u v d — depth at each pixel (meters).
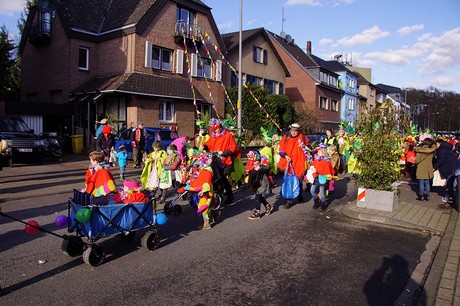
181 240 6.25
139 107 21.00
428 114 88.00
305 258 5.57
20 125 16.16
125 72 21.97
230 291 4.43
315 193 8.75
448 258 5.62
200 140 11.05
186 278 4.75
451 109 89.50
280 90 35.34
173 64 23.78
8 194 9.41
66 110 21.81
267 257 5.57
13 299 4.10
